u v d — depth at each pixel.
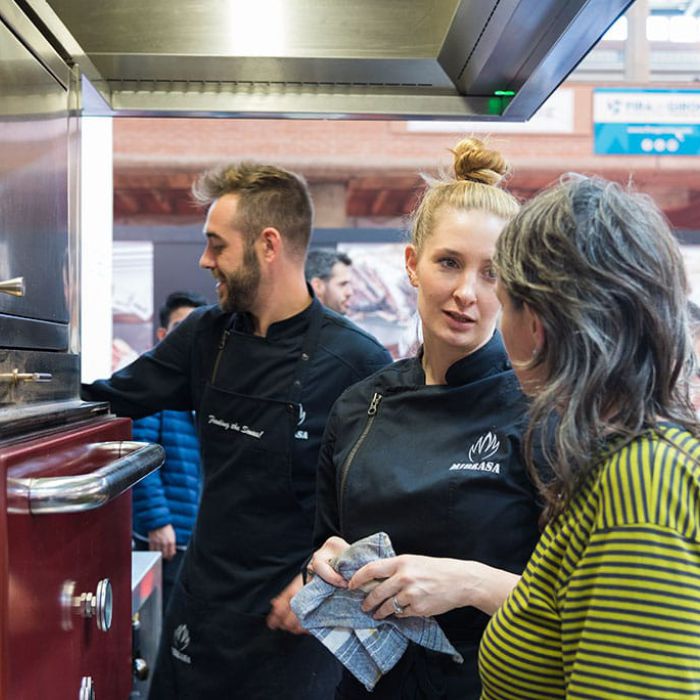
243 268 1.71
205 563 1.75
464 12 1.31
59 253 1.27
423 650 1.16
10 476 0.83
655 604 0.66
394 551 1.20
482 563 1.14
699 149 4.80
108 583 1.11
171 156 5.70
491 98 1.68
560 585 0.75
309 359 1.72
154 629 2.13
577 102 5.12
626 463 0.71
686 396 0.77
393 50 1.54
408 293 4.69
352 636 1.14
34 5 1.15
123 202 5.82
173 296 3.25
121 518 1.31
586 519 0.73
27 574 0.87
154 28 1.51
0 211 1.02
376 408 1.29
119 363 5.09
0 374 1.01
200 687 1.72
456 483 1.16
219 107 1.67
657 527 0.67
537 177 5.20
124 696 1.33
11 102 1.07
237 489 1.72
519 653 0.79
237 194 1.73
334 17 1.52
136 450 1.17
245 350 1.73
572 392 0.73
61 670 0.99
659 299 0.73
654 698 0.65
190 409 1.89
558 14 1.26
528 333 0.79
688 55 4.66
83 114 1.69
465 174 1.26
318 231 4.61
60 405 1.23
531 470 0.81
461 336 1.18
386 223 5.86
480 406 1.21
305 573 1.38
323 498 1.37
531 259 0.76
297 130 5.74
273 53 1.53
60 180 1.29
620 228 0.74
